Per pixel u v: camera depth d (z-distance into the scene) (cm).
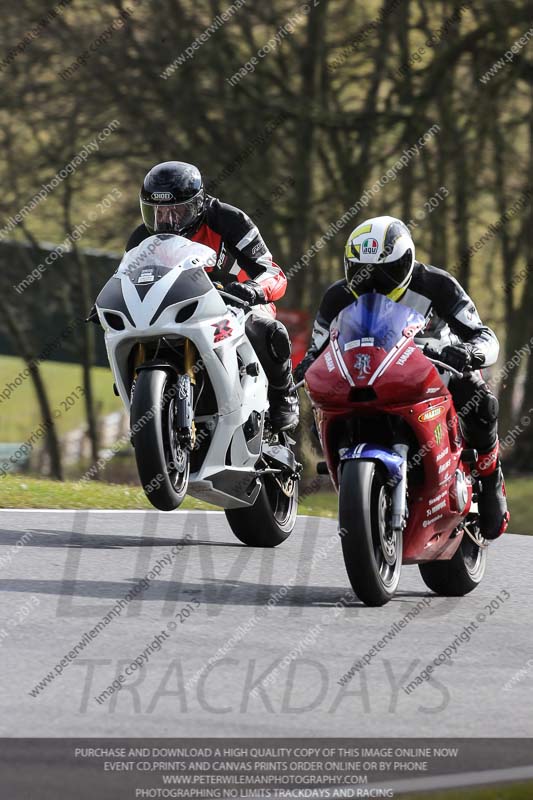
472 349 1892
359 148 6931
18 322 8638
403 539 1889
